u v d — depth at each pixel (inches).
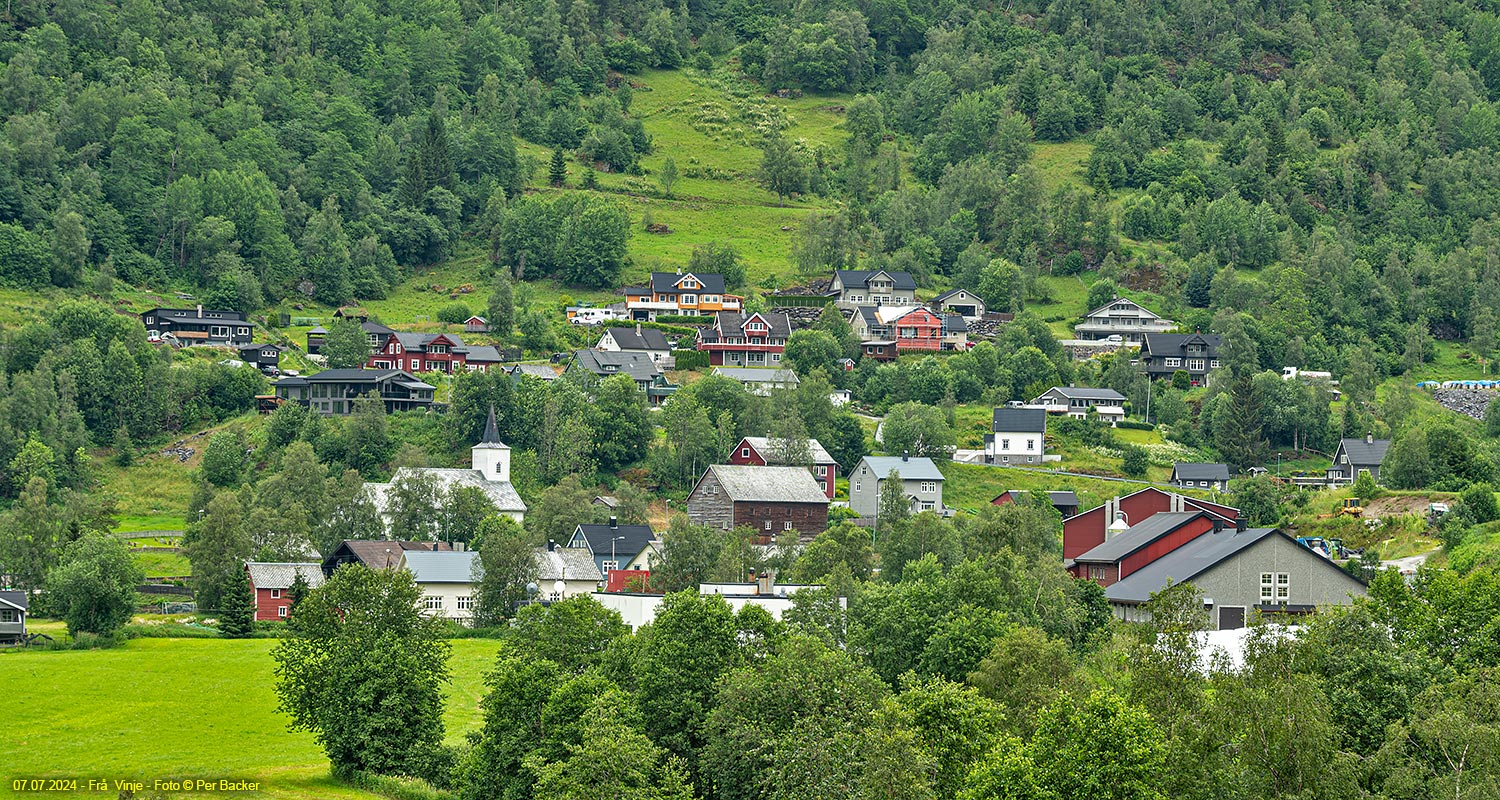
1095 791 3873.0
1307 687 3929.6
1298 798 3779.5
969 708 4680.1
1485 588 5142.7
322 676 5703.7
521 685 5270.7
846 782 4478.3
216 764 5757.9
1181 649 4222.4
